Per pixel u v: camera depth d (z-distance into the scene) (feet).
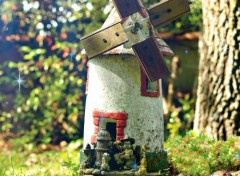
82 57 42.06
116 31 23.89
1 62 44.47
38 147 42.09
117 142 23.70
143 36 23.94
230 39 32.14
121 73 24.53
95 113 24.85
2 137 43.42
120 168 23.47
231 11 32.12
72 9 43.24
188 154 27.50
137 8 24.06
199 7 40.47
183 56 48.03
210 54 32.73
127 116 24.40
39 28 43.55
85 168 23.52
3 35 44.34
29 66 43.27
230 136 30.07
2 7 43.34
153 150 24.85
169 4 24.91
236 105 31.94
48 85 43.16
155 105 25.11
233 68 32.04
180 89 48.01
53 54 43.83
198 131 32.60
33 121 43.21
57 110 43.14
